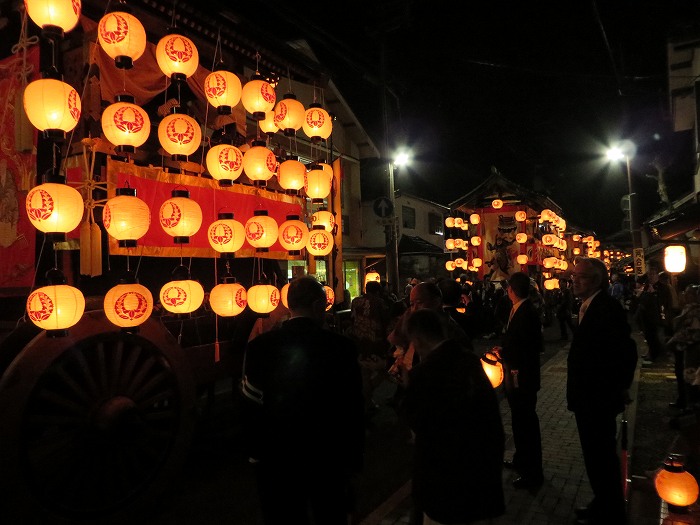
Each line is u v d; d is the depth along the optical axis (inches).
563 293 619.8
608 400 150.6
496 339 610.9
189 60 211.3
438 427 104.3
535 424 187.6
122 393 177.9
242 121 291.7
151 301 173.3
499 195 851.4
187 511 185.2
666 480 159.3
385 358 292.8
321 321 122.9
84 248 187.2
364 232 864.3
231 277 216.2
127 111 183.6
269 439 111.0
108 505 169.5
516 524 159.0
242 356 247.8
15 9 210.7
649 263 773.3
